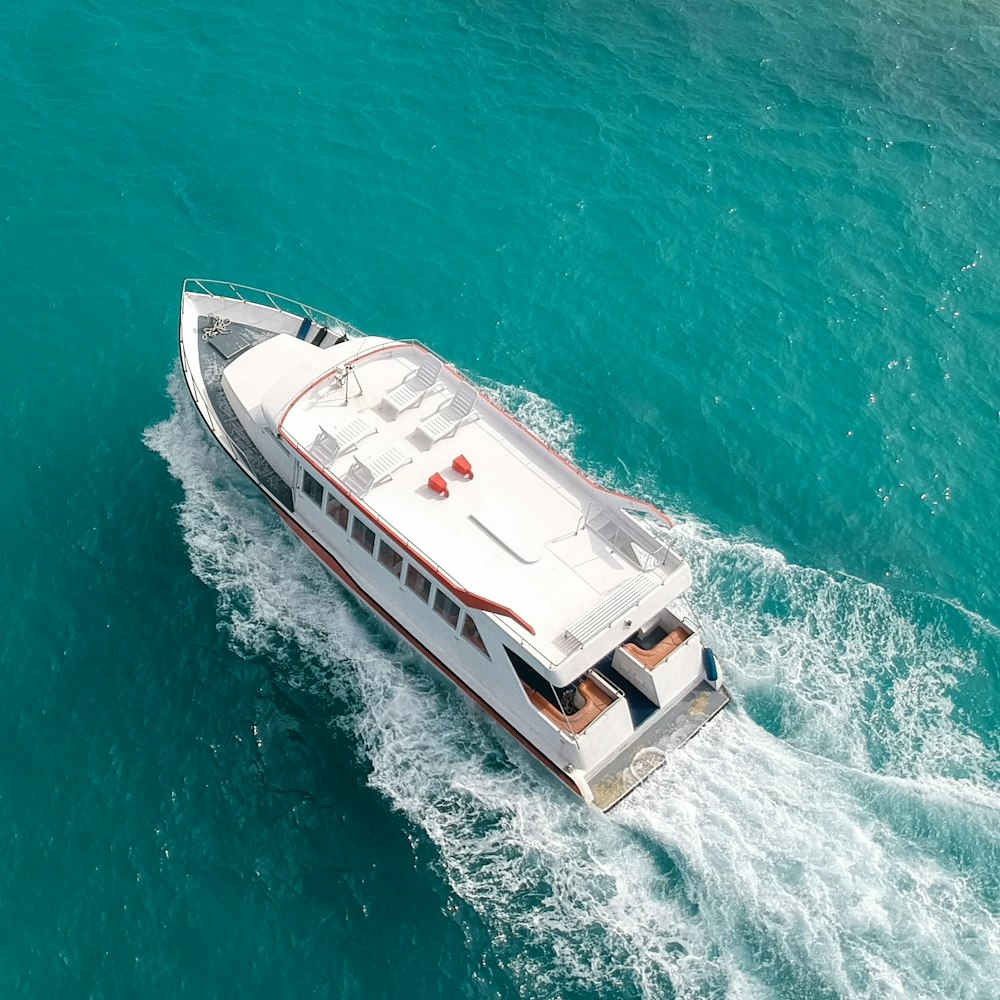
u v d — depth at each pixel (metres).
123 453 41.72
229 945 31.23
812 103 55.81
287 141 52.47
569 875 32.19
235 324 42.31
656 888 31.70
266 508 40.59
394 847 32.97
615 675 35.09
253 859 32.69
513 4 59.88
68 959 30.81
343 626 37.78
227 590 38.38
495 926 31.47
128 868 32.38
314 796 33.91
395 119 53.81
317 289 47.25
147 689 35.91
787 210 51.16
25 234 48.25
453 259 48.66
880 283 48.56
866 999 29.38
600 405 44.22
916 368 45.78
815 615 38.38
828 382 45.28
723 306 47.56
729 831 32.41
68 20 56.41
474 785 34.22
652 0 60.78
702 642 34.91
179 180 50.66
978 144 54.25
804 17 60.38
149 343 45.19
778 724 35.09
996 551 40.59
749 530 40.91
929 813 32.94
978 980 29.59
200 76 54.69
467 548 34.56
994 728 35.59
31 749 34.47
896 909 30.86
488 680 34.16
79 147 51.47
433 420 37.12
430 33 57.94
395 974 30.81
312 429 36.97
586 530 35.44
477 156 52.59
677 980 30.14
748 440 43.41
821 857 31.86
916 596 39.06
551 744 32.84
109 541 39.28
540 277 48.22
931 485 42.34
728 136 54.09
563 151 53.06
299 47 56.50
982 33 59.88
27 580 38.12
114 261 47.66
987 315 47.62
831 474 42.56
